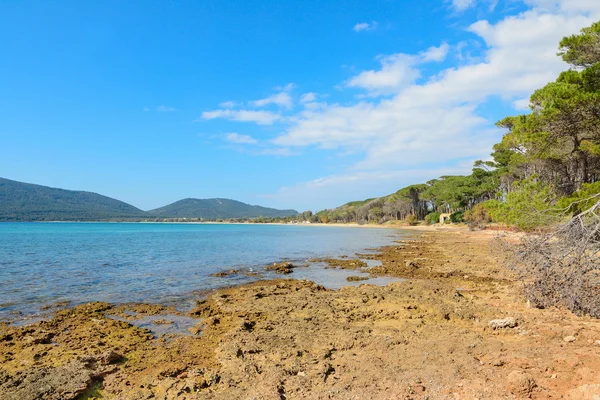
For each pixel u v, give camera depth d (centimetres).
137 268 2258
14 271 2103
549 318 987
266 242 4903
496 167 6419
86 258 2816
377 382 644
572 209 1659
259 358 782
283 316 1115
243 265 2420
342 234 7319
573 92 1484
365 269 2203
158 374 714
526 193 2322
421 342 834
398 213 12338
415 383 629
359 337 888
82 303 1343
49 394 630
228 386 665
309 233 8012
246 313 1163
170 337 951
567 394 561
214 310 1216
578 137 1848
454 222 8675
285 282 1734
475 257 2611
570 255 1165
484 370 668
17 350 855
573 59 1792
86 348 864
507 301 1232
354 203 17800
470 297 1303
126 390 658
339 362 748
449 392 594
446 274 1877
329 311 1148
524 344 796
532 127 1758
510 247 1495
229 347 834
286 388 639
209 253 3291
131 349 859
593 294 1023
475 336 864
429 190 10050
